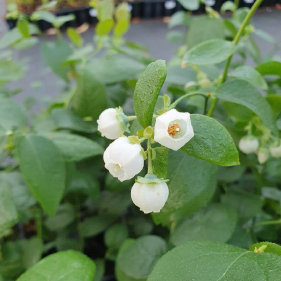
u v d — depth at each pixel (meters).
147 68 0.06
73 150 0.10
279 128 0.11
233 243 0.10
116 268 0.10
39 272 0.08
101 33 0.13
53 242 0.13
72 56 0.14
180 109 0.13
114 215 0.13
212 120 0.06
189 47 0.13
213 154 0.06
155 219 0.08
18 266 0.11
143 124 0.06
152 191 0.06
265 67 0.09
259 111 0.08
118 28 0.14
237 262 0.06
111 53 0.15
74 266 0.08
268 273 0.06
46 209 0.09
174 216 0.09
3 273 0.11
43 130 0.12
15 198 0.11
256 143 0.10
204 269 0.06
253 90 0.09
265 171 0.14
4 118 0.11
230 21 0.13
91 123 0.12
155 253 0.10
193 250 0.06
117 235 0.13
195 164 0.08
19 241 0.12
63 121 0.12
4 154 0.15
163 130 0.05
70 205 0.14
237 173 0.11
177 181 0.07
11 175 0.12
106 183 0.12
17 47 0.16
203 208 0.10
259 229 0.11
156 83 0.06
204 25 0.13
